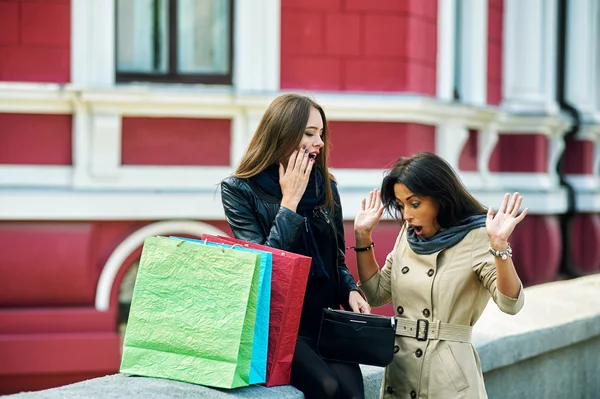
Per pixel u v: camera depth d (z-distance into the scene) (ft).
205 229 46.26
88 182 45.27
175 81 47.75
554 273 62.13
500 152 60.59
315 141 20.56
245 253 17.49
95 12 45.62
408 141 47.98
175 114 45.98
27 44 45.16
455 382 19.02
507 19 60.80
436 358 19.26
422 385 19.34
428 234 19.75
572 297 32.94
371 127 47.62
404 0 48.11
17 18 45.06
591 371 31.42
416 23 48.65
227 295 17.53
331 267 20.59
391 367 20.01
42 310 44.50
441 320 19.35
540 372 28.58
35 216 44.45
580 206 64.90
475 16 56.24
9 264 44.52
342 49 47.70
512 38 60.80
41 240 44.70
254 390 17.85
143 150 45.80
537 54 60.54
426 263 19.54
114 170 45.39
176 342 17.83
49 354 43.88
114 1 46.50
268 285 17.83
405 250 20.26
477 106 52.80
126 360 18.17
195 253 17.89
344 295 20.76
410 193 19.11
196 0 47.85
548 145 62.28
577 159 65.92
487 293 19.57
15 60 45.11
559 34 66.44
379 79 48.03
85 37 45.52
